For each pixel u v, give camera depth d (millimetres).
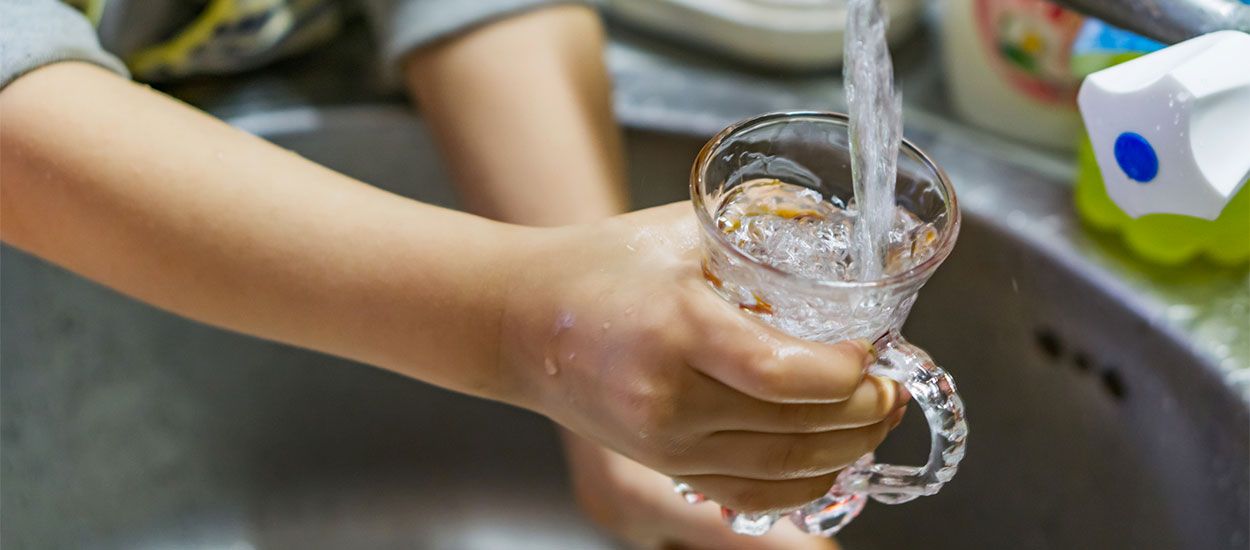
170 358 854
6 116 711
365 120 850
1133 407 764
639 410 628
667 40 890
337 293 684
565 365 648
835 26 851
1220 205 601
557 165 799
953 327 818
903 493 649
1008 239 789
